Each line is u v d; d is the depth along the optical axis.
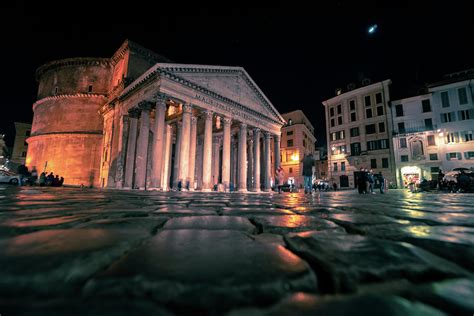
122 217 2.32
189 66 24.02
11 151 67.38
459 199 7.72
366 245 1.22
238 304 0.63
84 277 0.76
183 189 22.47
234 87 29.42
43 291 0.65
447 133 34.38
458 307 0.66
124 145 27.72
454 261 1.07
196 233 1.58
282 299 0.67
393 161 37.44
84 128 36.03
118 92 30.23
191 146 25.62
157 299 0.64
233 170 36.91
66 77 38.66
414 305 0.67
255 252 1.12
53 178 26.03
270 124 35.06
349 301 0.68
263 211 3.08
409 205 4.58
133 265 0.88
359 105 41.84
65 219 2.02
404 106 37.84
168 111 32.38
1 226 1.65
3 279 0.70
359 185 14.92
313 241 1.32
